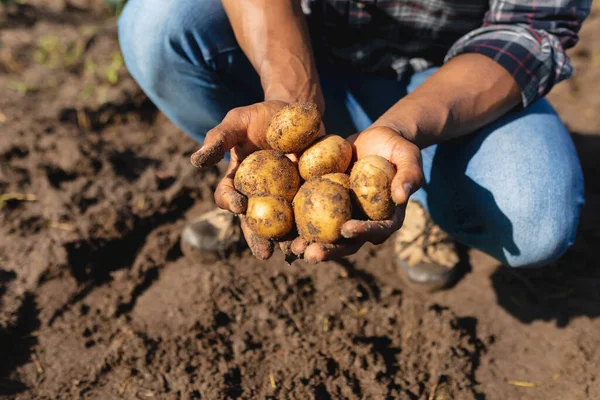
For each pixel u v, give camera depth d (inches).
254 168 30.8
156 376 40.3
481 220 40.4
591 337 42.5
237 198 30.1
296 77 35.9
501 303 45.1
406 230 46.7
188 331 42.7
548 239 39.0
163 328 43.1
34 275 45.2
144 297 45.4
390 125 32.4
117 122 60.5
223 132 30.6
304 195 29.3
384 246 49.1
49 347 41.9
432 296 45.8
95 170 52.7
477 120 36.1
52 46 71.1
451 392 39.9
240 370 40.7
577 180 39.5
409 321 43.7
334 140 31.4
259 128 32.7
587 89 65.8
